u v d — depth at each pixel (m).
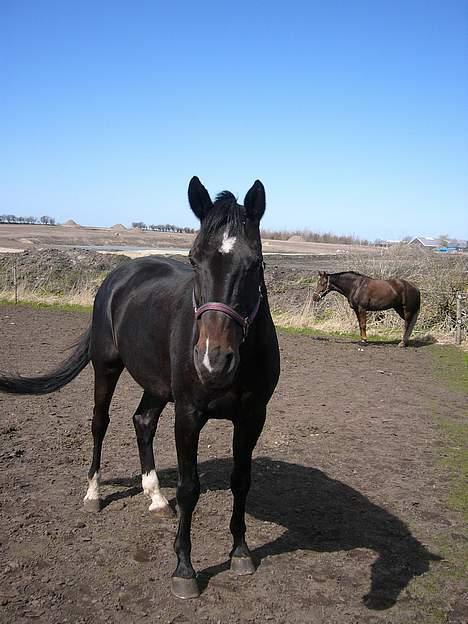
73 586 3.16
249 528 3.94
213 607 3.03
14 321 14.00
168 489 4.57
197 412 3.05
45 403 7.11
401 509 4.32
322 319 15.33
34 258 20.89
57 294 18.92
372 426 6.50
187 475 3.11
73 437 5.75
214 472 4.97
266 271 18.92
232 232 2.81
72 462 5.06
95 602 3.03
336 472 5.05
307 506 4.33
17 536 3.69
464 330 13.59
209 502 4.34
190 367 2.97
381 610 3.05
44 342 11.23
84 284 19.42
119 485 4.60
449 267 15.66
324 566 3.47
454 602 3.14
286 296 16.69
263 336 3.07
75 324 13.83
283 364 10.16
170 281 3.92
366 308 12.41
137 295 4.07
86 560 3.44
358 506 4.36
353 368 9.99
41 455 5.20
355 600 3.13
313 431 6.24
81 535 3.75
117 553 3.53
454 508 4.35
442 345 12.74
